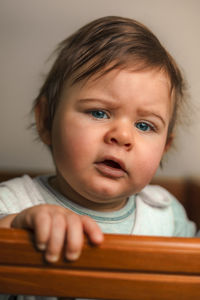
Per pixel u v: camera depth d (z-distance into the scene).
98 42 0.71
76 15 1.59
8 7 1.55
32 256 0.40
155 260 0.39
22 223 0.45
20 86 1.58
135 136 0.67
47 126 0.82
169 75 0.72
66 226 0.41
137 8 1.61
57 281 0.40
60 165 0.70
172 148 1.15
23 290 0.40
